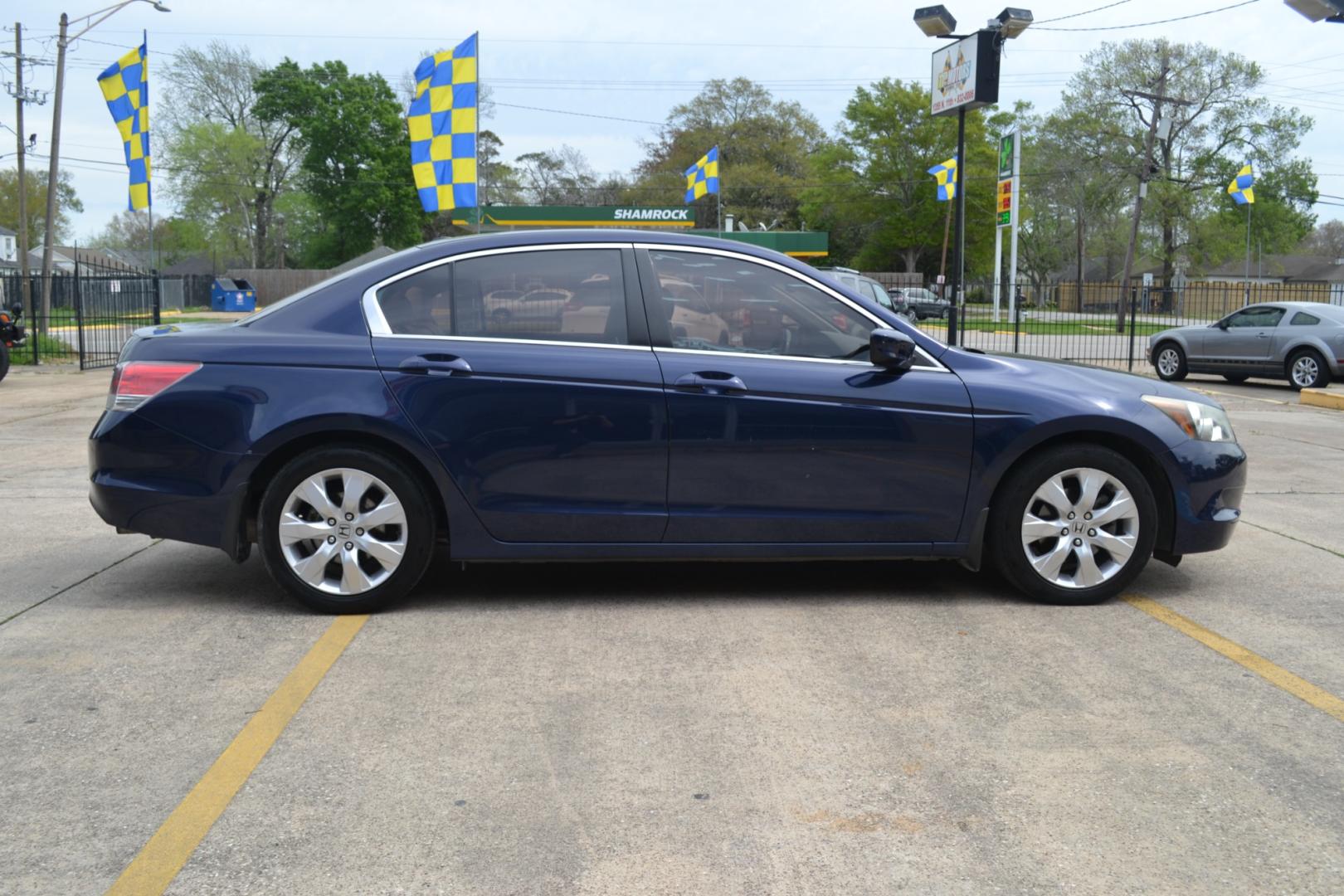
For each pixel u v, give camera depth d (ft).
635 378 15.88
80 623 15.72
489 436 15.75
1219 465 16.83
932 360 16.53
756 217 255.50
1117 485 16.52
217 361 15.72
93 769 11.01
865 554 16.49
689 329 16.28
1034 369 17.02
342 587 15.93
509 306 16.19
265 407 15.58
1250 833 9.82
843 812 10.19
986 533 17.02
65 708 12.57
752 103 266.77
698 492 16.06
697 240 16.65
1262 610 16.67
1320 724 12.28
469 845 9.57
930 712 12.58
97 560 19.39
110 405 16.08
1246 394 55.26
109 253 280.72
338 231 225.97
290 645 14.76
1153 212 195.21
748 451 16.02
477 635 15.24
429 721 12.25
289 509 15.75
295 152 226.38
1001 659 14.38
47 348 70.03
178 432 15.65
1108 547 16.61
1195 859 9.36
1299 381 56.95
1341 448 34.58
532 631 15.44
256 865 9.21
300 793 10.52
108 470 15.85
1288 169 193.57
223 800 10.37
